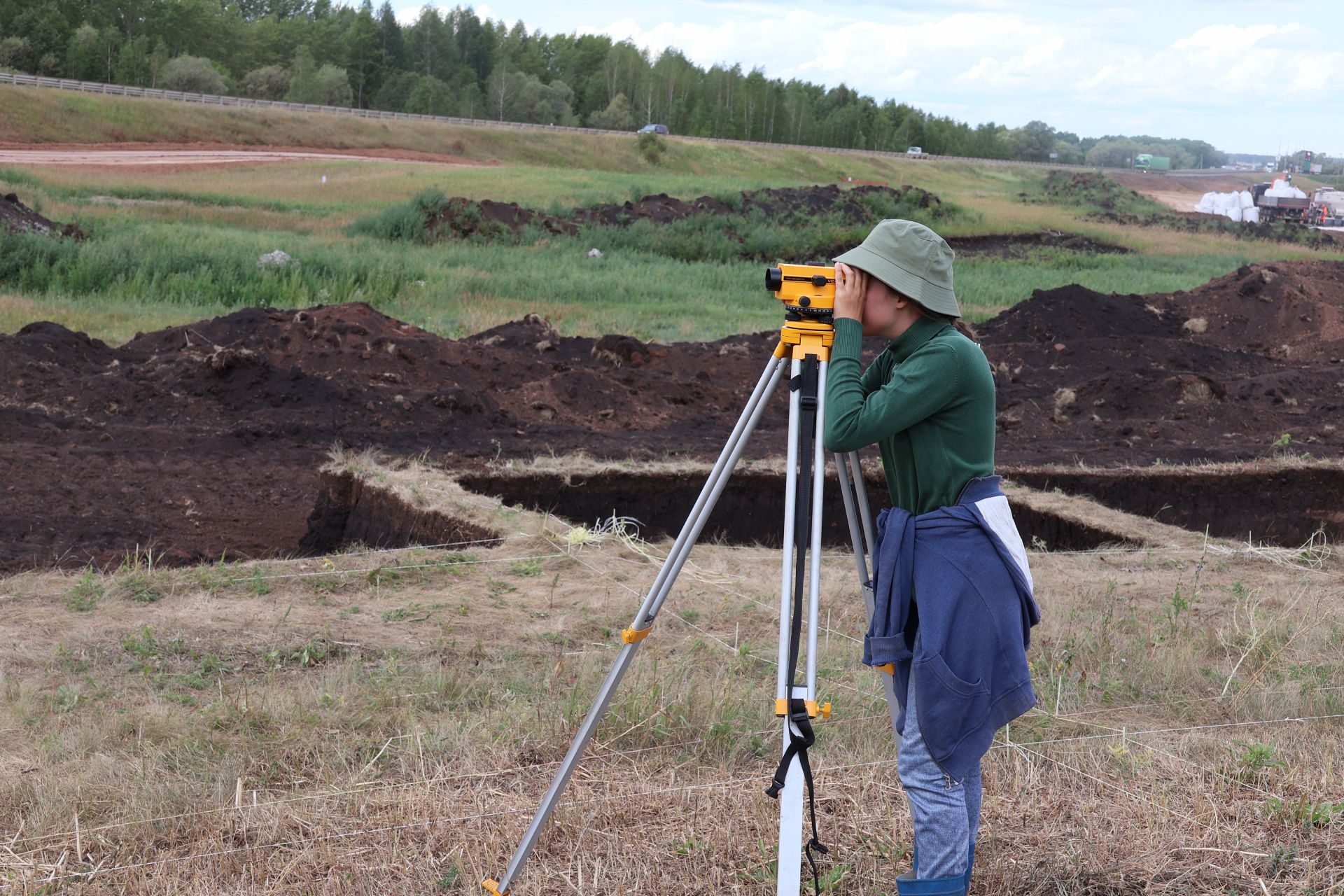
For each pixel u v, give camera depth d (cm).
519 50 13625
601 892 292
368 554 612
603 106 12450
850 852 311
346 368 1145
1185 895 295
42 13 8862
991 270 3403
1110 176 11562
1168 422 1199
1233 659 498
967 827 253
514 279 2250
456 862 301
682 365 1334
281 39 11856
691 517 265
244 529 829
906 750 250
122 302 1759
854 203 4316
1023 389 1393
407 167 5550
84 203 3375
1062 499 827
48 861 300
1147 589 612
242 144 6531
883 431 234
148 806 323
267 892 287
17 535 762
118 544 769
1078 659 483
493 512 705
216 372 1091
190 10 10394
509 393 1151
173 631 488
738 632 497
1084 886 299
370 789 340
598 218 3497
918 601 241
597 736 380
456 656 473
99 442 973
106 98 6269
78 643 471
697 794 341
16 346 1104
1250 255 4550
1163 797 343
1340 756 382
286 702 404
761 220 3747
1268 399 1303
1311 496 974
